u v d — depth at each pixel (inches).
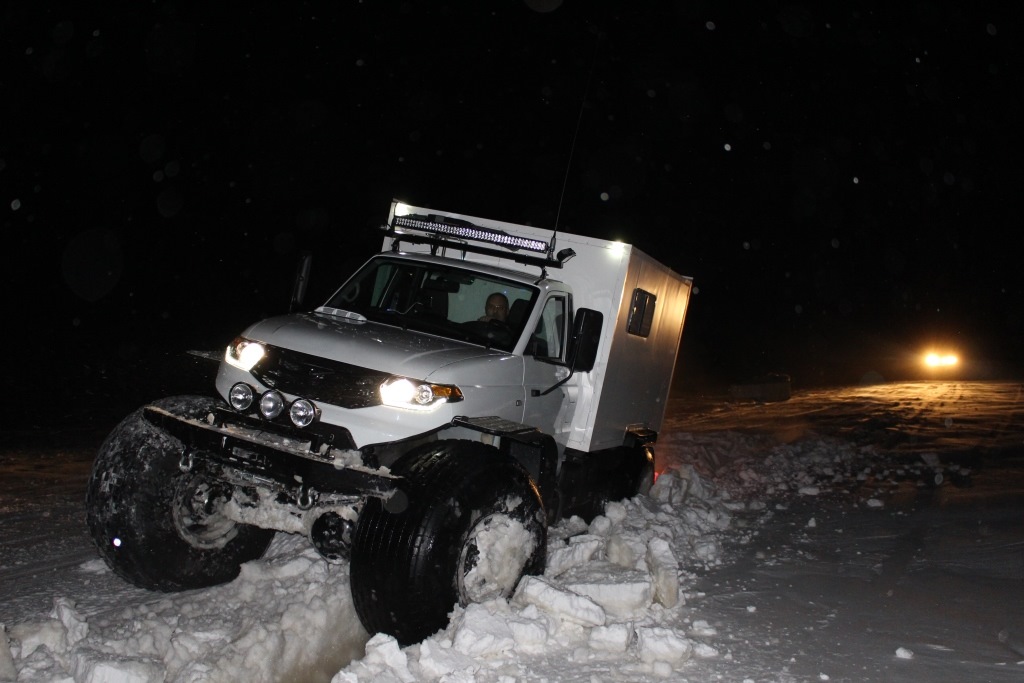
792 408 852.0
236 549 232.7
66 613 186.2
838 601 237.9
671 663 187.0
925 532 319.0
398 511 191.5
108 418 522.6
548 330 279.1
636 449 344.2
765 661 190.9
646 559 245.4
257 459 200.2
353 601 197.3
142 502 213.5
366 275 281.1
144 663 167.3
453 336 254.5
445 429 222.1
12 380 614.5
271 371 222.8
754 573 263.7
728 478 443.5
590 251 299.7
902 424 696.4
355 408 212.2
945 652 199.2
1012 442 567.8
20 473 358.0
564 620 200.7
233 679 176.6
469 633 182.2
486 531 203.5
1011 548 287.0
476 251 294.7
